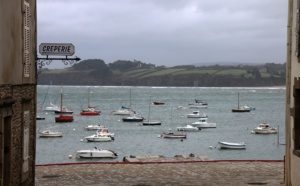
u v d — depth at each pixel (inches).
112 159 2202.3
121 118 4522.6
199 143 2851.9
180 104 6752.0
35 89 707.4
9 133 567.2
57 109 5027.1
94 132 3309.5
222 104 6860.2
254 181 815.7
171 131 3476.9
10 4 553.0
